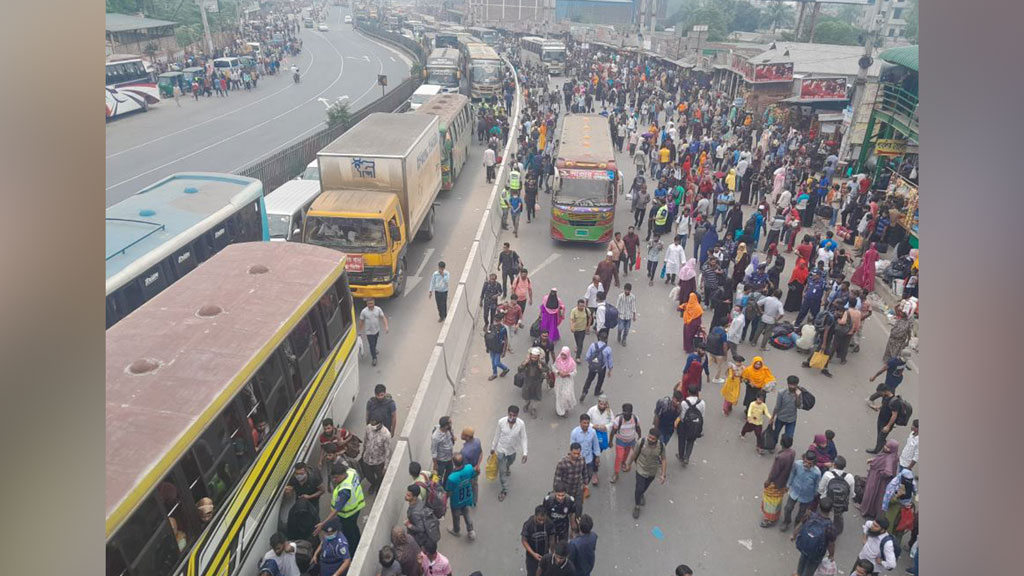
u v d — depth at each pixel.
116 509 5.90
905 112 23.53
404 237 17.52
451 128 26.56
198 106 45.72
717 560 9.31
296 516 8.68
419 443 10.91
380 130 20.00
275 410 9.06
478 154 33.47
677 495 10.49
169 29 54.22
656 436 9.62
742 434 11.50
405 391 13.24
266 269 10.91
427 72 46.25
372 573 8.48
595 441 10.12
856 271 17.25
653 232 20.70
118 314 10.92
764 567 9.21
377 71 65.31
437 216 24.03
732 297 15.75
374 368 14.05
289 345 9.58
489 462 10.43
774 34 73.75
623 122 33.62
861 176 22.47
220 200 14.87
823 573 8.67
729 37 74.81
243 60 56.22
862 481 10.17
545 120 34.22
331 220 15.91
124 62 41.34
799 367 14.33
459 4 152.50
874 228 19.45
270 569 7.77
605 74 51.59
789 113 32.59
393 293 16.38
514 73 54.31
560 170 21.03
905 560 9.30
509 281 18.66
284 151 25.75
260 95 50.66
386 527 9.09
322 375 10.81
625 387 13.39
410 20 133.50
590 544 7.89
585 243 21.52
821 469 9.64
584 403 12.83
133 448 6.63
